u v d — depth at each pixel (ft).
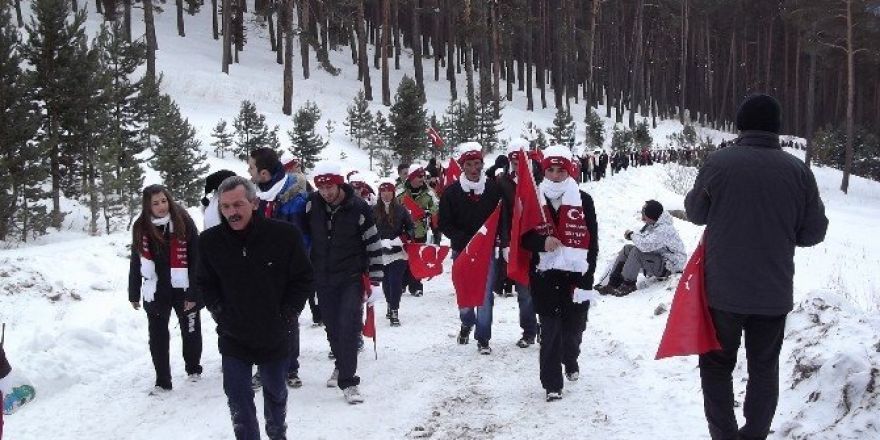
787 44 242.99
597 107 220.43
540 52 194.39
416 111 110.83
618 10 227.40
